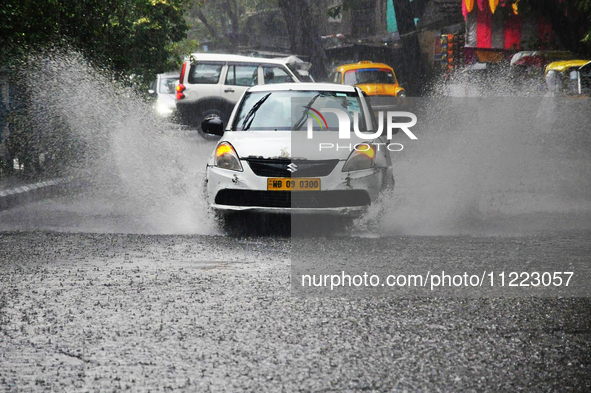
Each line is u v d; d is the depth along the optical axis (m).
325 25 101.75
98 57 26.95
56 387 6.99
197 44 35.34
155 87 49.12
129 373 7.34
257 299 10.17
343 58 78.62
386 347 8.09
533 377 7.21
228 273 11.78
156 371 7.38
